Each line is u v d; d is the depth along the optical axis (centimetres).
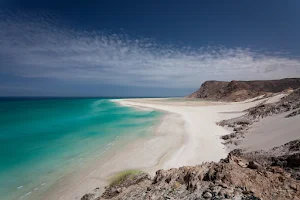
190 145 1894
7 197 1068
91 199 1015
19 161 1570
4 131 2731
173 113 4616
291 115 1914
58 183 1220
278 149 1229
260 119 2383
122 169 1392
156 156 1636
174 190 729
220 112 4384
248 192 571
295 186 567
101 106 7919
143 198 746
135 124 3189
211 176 707
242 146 1655
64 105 8881
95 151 1803
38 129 2856
